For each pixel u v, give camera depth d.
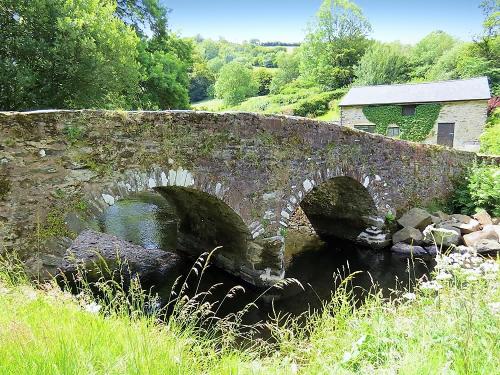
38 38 10.90
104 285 4.28
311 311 7.23
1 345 2.31
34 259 5.22
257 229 7.88
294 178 8.41
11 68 10.09
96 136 5.67
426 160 11.85
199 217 9.37
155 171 6.30
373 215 11.04
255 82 54.81
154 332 3.15
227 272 9.05
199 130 6.78
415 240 10.70
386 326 3.48
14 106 10.82
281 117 8.00
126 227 11.89
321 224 12.94
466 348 2.58
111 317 3.44
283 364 3.21
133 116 5.99
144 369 2.23
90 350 2.32
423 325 3.16
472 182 12.15
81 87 11.95
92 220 5.70
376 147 10.38
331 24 47.62
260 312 7.20
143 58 18.28
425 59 46.03
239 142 7.38
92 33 11.87
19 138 5.01
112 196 5.87
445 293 3.79
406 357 2.60
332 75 44.72
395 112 23.88
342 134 9.38
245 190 7.59
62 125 5.34
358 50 46.25
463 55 36.84
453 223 10.97
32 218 5.19
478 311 3.14
